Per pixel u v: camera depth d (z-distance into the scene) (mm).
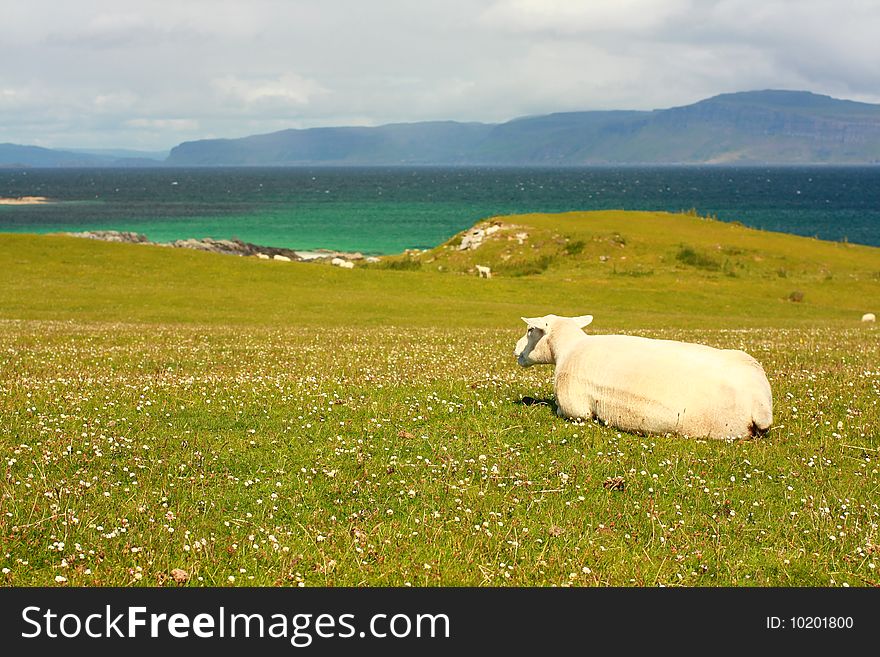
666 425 12867
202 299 50531
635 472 11234
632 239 86625
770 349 24203
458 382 17656
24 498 9844
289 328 37312
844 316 53875
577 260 83000
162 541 8883
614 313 51719
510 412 14656
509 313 48875
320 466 11484
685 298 59562
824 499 10289
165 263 62625
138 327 35000
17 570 8234
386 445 12562
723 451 12055
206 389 16625
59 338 28406
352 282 61219
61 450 11672
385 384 17281
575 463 11633
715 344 26625
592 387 13672
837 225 164375
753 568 8672
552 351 15000
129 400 15281
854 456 12141
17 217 178625
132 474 10742
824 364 20578
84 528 9078
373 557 8766
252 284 58438
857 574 8570
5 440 12164
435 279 63781
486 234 90375
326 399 15648
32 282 54094
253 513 9820
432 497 10344
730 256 82688
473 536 9188
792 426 13531
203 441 12570
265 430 13352
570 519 9680
